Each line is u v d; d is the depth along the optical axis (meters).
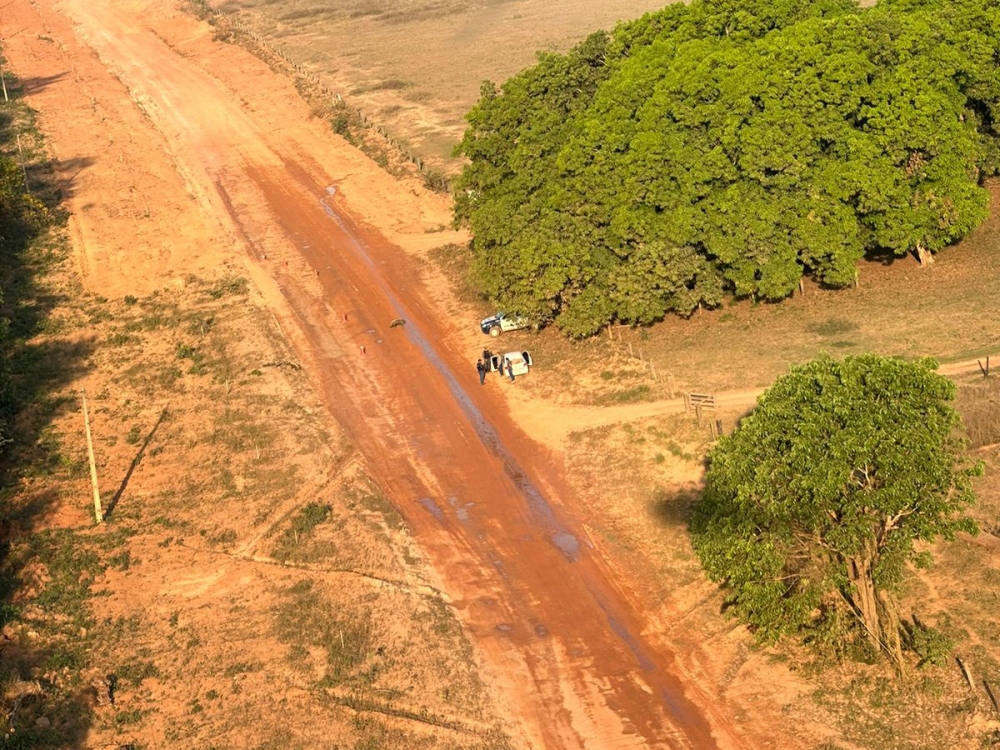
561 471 58.00
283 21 178.12
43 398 68.69
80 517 56.50
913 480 39.19
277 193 103.00
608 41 79.69
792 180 67.38
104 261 89.12
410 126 118.25
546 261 68.12
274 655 45.78
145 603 49.66
